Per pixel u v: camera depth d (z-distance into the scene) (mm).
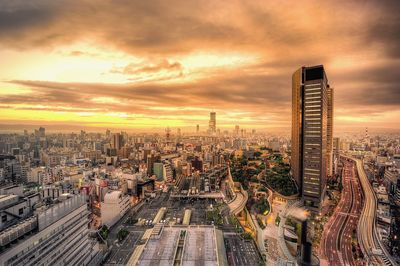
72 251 163875
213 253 194625
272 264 195875
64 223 155375
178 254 194000
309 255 101438
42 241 135625
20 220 137000
